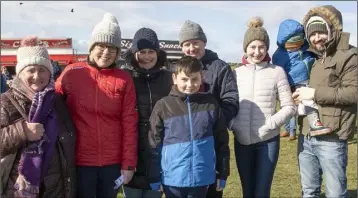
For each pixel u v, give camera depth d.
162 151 3.50
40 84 3.15
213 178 3.52
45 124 3.11
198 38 3.90
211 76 3.91
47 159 3.08
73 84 3.38
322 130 3.58
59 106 3.25
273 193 5.82
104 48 3.39
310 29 3.79
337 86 3.61
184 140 3.43
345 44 3.59
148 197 3.85
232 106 3.78
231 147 8.77
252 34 3.91
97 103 3.35
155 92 3.72
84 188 3.38
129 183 3.80
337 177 3.64
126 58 3.94
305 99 3.67
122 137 3.50
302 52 4.07
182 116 3.46
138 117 3.69
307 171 3.87
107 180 3.44
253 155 4.02
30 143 3.04
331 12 3.71
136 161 3.52
